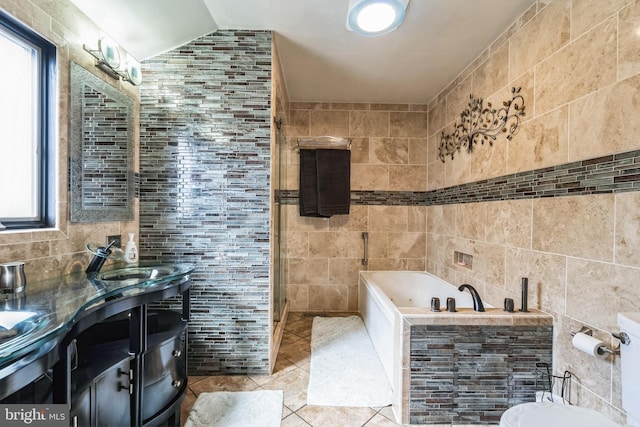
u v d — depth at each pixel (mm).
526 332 1463
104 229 1584
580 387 1278
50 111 1291
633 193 1055
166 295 1338
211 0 1554
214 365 1885
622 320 998
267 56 1839
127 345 1265
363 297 2781
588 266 1232
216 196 1867
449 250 2525
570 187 1316
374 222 3025
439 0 1520
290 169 2977
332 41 1929
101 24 1537
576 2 1282
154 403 1280
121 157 1688
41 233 1220
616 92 1111
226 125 1857
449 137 2541
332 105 2990
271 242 1896
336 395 1676
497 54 1863
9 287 1014
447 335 1479
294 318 2869
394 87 2648
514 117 1699
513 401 1478
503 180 1802
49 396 922
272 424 1452
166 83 1839
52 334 759
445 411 1485
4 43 1138
